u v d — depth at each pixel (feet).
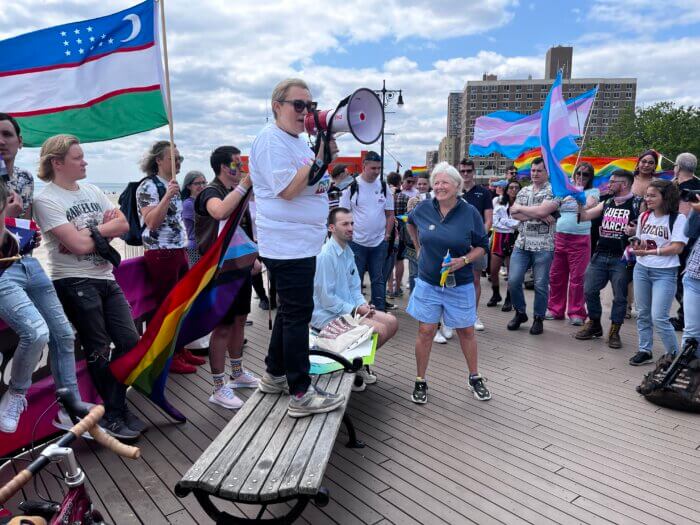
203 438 11.33
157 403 11.62
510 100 470.80
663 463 10.39
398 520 8.52
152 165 14.28
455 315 13.19
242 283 12.79
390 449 10.91
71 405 6.05
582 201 19.86
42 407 10.85
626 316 22.02
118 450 5.76
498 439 11.38
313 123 7.80
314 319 13.71
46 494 9.18
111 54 13.50
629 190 17.76
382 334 13.53
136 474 9.89
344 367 11.31
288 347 8.86
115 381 11.10
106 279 11.10
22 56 13.33
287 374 9.05
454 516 8.63
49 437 11.03
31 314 9.13
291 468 7.36
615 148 177.68
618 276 17.72
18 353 9.18
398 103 53.31
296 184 7.89
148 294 15.49
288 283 8.57
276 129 8.15
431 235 12.92
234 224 10.52
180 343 12.07
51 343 10.03
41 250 36.73
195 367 15.53
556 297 21.77
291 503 9.05
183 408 12.89
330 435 8.32
